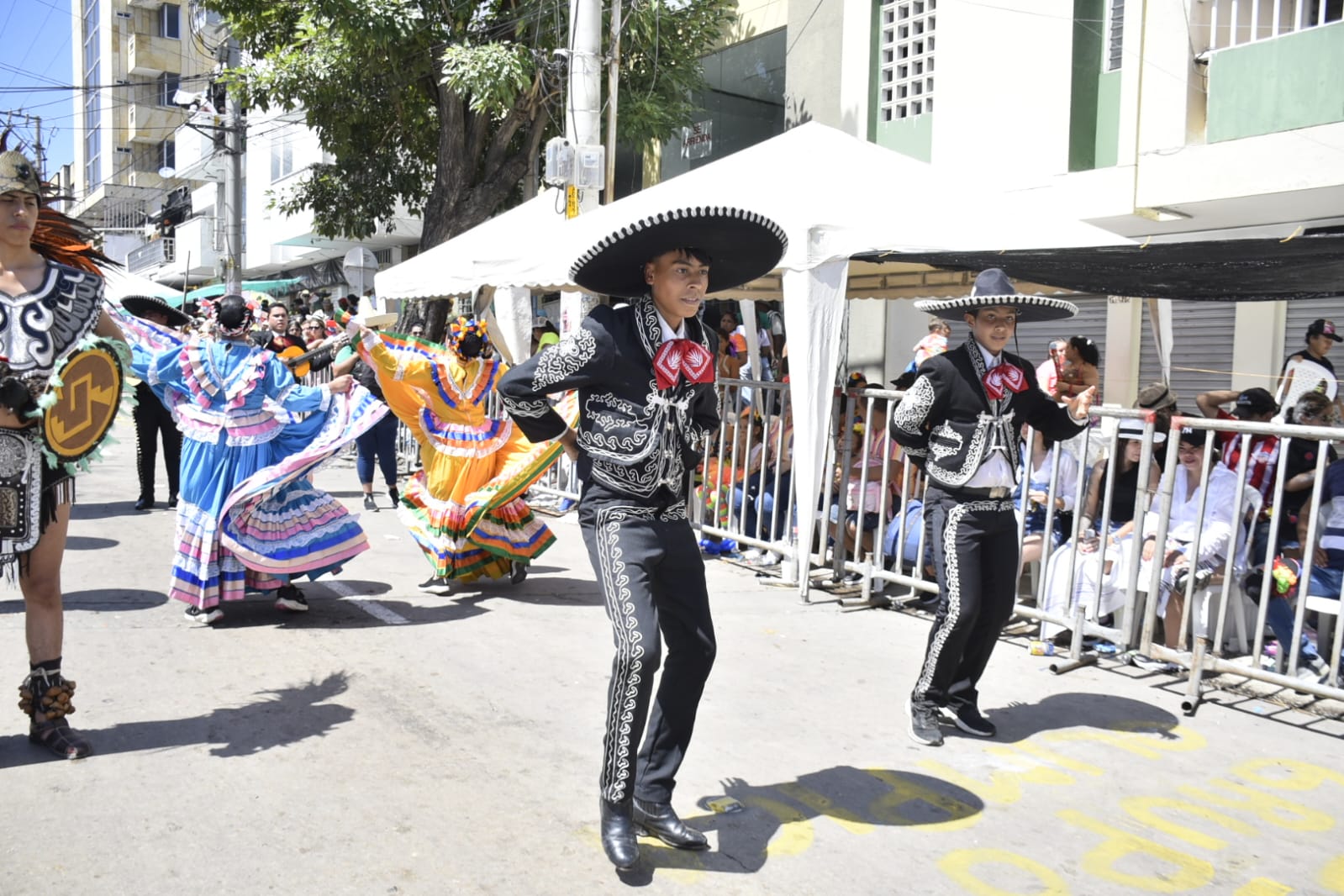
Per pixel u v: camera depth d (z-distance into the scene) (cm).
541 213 1004
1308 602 505
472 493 633
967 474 418
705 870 323
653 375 323
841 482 686
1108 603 561
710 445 798
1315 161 827
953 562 421
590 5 1008
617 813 321
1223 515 548
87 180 5331
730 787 382
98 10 4988
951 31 1111
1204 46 903
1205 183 889
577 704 457
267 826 336
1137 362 1041
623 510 323
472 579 654
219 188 3128
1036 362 1133
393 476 986
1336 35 809
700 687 337
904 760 413
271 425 564
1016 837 353
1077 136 1014
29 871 303
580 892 306
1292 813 379
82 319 377
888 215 643
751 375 928
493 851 327
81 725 413
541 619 595
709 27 1468
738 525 771
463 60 1283
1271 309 930
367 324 589
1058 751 429
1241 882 329
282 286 2489
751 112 1569
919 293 905
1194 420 509
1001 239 650
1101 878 328
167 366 546
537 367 323
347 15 1295
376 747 402
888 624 607
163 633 542
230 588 558
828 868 327
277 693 458
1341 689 458
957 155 1112
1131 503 610
